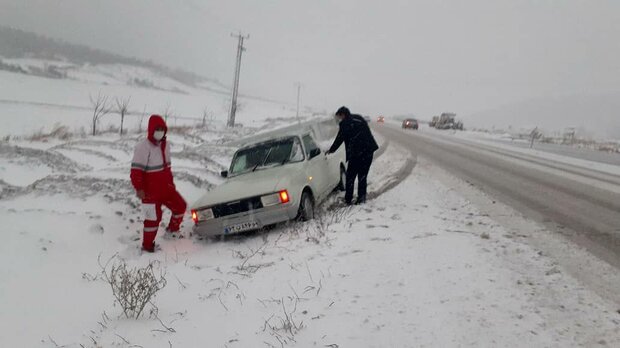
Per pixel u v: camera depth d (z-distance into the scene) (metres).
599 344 2.70
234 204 5.68
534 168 11.02
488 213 6.20
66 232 5.45
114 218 6.27
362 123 6.97
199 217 5.81
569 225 5.47
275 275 4.23
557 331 2.87
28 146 12.61
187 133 19.39
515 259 4.24
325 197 7.52
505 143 22.12
